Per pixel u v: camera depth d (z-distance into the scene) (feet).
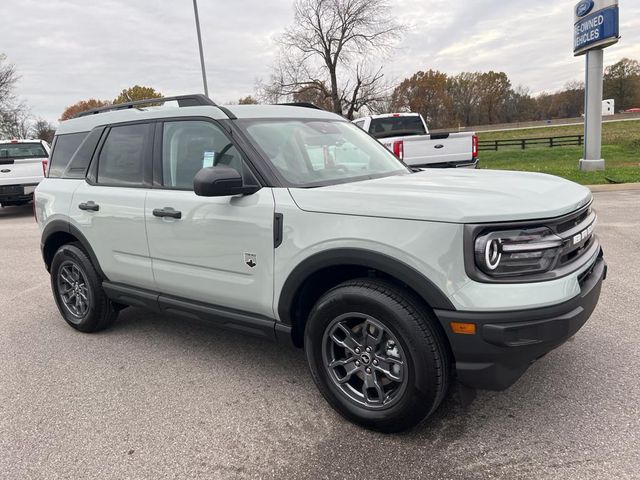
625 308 14.57
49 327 15.94
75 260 14.69
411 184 9.86
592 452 8.46
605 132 118.42
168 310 12.71
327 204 9.29
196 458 8.89
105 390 11.53
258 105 12.25
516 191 8.93
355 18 98.17
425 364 8.46
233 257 10.69
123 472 8.58
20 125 142.82
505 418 9.62
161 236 12.01
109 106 15.02
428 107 272.72
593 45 47.70
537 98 337.72
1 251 28.89
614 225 25.62
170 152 12.16
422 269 8.23
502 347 7.92
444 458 8.56
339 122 13.78
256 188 10.35
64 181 15.07
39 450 9.29
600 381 10.69
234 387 11.45
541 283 7.98
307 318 10.60
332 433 9.48
